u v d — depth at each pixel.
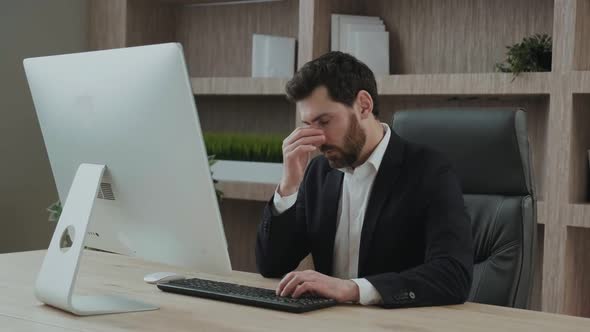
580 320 1.45
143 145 1.44
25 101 3.65
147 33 4.01
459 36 3.36
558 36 2.81
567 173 2.80
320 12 3.40
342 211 1.94
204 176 1.40
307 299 1.51
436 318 1.43
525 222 1.97
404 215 1.81
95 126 1.51
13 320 1.36
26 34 3.65
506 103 3.29
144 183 1.47
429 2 3.43
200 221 1.44
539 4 3.17
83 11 3.95
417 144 1.89
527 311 1.53
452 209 1.74
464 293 1.60
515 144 1.99
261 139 3.62
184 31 4.14
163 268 1.96
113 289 1.66
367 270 1.84
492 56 3.28
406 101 3.52
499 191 2.02
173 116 1.39
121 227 1.58
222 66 4.03
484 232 2.00
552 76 2.82
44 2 3.73
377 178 1.85
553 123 2.83
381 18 3.55
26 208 3.68
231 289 1.61
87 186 1.48
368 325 1.35
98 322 1.35
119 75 1.44
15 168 3.62
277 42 3.60
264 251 1.89
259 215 3.93
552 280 2.83
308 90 1.76
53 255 1.48
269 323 1.35
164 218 1.48
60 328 1.30
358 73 1.79
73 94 1.54
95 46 3.97
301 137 1.80
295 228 1.88
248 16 3.94
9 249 3.60
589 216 2.75
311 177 2.02
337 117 1.77
